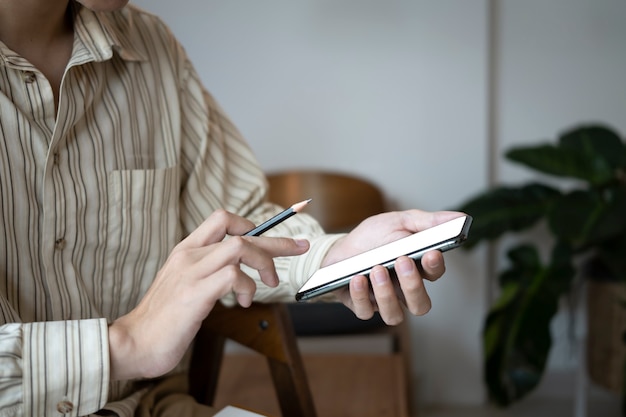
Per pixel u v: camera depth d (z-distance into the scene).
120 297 1.04
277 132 2.75
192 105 1.20
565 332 2.94
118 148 1.04
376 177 2.74
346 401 1.37
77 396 0.76
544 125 2.86
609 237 2.41
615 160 2.50
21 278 0.93
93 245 1.00
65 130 0.95
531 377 2.36
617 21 2.80
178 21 2.71
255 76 2.72
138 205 1.04
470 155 2.70
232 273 0.74
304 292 0.89
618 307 2.40
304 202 0.83
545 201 2.54
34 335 0.76
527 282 2.47
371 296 0.93
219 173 1.20
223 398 1.39
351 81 2.70
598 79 2.83
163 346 0.76
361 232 1.00
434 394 2.82
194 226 1.17
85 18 0.99
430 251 0.82
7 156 0.91
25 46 0.96
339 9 2.67
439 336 2.81
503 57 2.84
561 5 2.80
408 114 2.70
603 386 2.49
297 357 1.11
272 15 2.69
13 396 0.75
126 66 1.08
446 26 2.65
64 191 0.95
